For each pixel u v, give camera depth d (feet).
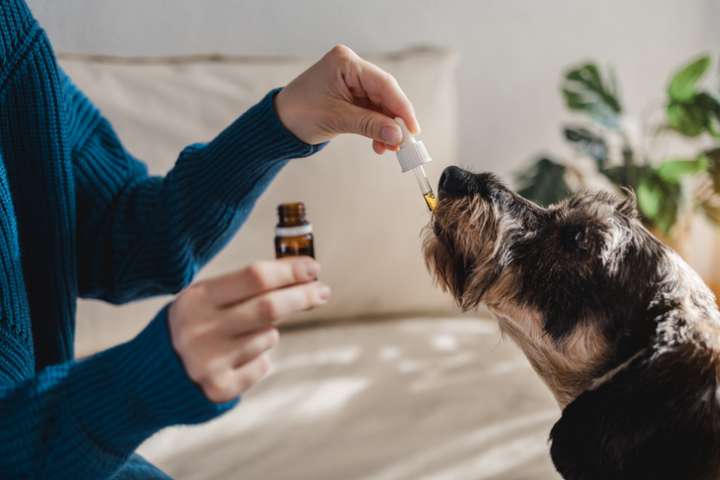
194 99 5.73
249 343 1.88
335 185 5.98
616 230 3.52
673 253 3.55
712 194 6.76
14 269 2.78
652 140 7.29
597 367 3.50
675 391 3.00
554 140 7.69
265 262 1.89
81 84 5.44
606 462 3.06
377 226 6.15
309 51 6.70
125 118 5.51
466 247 3.70
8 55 2.94
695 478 2.92
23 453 2.03
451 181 3.85
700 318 3.25
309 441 4.53
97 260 3.51
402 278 6.39
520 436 4.55
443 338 6.12
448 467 4.21
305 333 6.29
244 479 4.13
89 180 3.46
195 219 3.26
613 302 3.40
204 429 4.73
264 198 5.84
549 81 7.52
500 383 5.30
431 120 6.20
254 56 6.44
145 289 3.57
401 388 5.22
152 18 6.17
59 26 5.87
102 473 2.10
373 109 3.11
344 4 6.71
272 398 5.09
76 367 2.07
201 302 1.84
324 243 6.06
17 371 2.77
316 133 3.05
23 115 3.02
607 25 7.54
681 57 7.84
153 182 3.59
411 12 6.94
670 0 7.65
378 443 4.50
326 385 5.25
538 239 3.66
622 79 7.72
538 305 3.58
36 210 3.14
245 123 3.09
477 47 7.23
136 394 1.89
